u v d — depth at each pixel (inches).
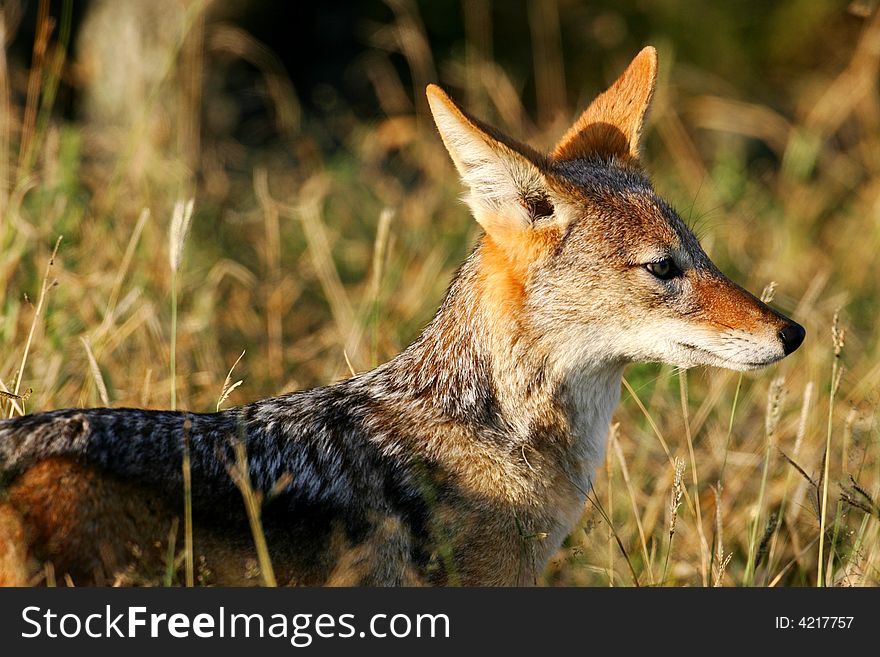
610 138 381.1
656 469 460.8
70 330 450.3
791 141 862.5
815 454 458.9
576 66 1003.9
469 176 332.5
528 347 332.8
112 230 530.0
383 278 538.9
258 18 927.0
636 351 341.7
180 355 473.4
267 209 582.9
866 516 385.1
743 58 1031.0
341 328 513.3
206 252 592.7
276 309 530.6
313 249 583.8
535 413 333.1
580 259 335.6
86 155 650.2
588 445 343.9
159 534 287.7
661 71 841.5
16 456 276.7
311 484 311.1
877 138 896.3
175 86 695.1
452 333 338.0
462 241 658.8
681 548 424.5
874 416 421.7
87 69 693.3
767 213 783.1
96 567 277.9
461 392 331.6
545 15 988.6
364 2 982.4
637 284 337.1
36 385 411.5
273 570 304.2
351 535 313.4
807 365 519.5
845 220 804.6
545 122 892.6
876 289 697.6
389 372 339.9
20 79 621.6
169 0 701.3
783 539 434.6
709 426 486.6
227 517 298.0
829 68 1029.2
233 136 831.1
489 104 858.8
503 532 323.0
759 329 338.0
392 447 322.7
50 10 773.9
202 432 302.0
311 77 966.4
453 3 978.1
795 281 684.7
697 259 348.2
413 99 942.4
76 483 276.4
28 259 483.5
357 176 745.0
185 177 606.2
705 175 781.9
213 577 297.7
